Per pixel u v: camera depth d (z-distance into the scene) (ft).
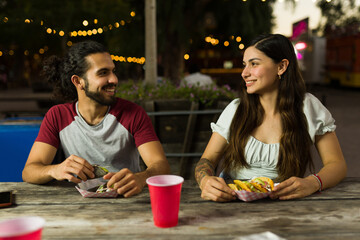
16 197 5.15
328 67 64.08
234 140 6.49
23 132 8.83
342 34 61.46
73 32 46.42
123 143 6.82
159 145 6.74
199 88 11.78
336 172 5.58
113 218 4.31
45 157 6.52
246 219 4.23
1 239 2.70
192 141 11.57
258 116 6.48
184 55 29.55
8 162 8.86
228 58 52.75
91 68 6.16
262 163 6.42
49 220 4.28
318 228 3.95
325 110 6.47
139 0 28.25
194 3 27.50
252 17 27.40
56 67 6.85
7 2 67.15
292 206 4.66
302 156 6.28
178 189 3.96
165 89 12.09
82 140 6.73
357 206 4.64
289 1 21.59
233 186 4.95
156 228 3.99
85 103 6.56
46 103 20.67
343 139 21.58
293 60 6.34
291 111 6.28
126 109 6.83
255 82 6.23
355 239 3.67
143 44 27.63
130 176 5.17
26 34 74.33
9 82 82.99
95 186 5.39
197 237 3.75
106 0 42.57
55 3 45.52
